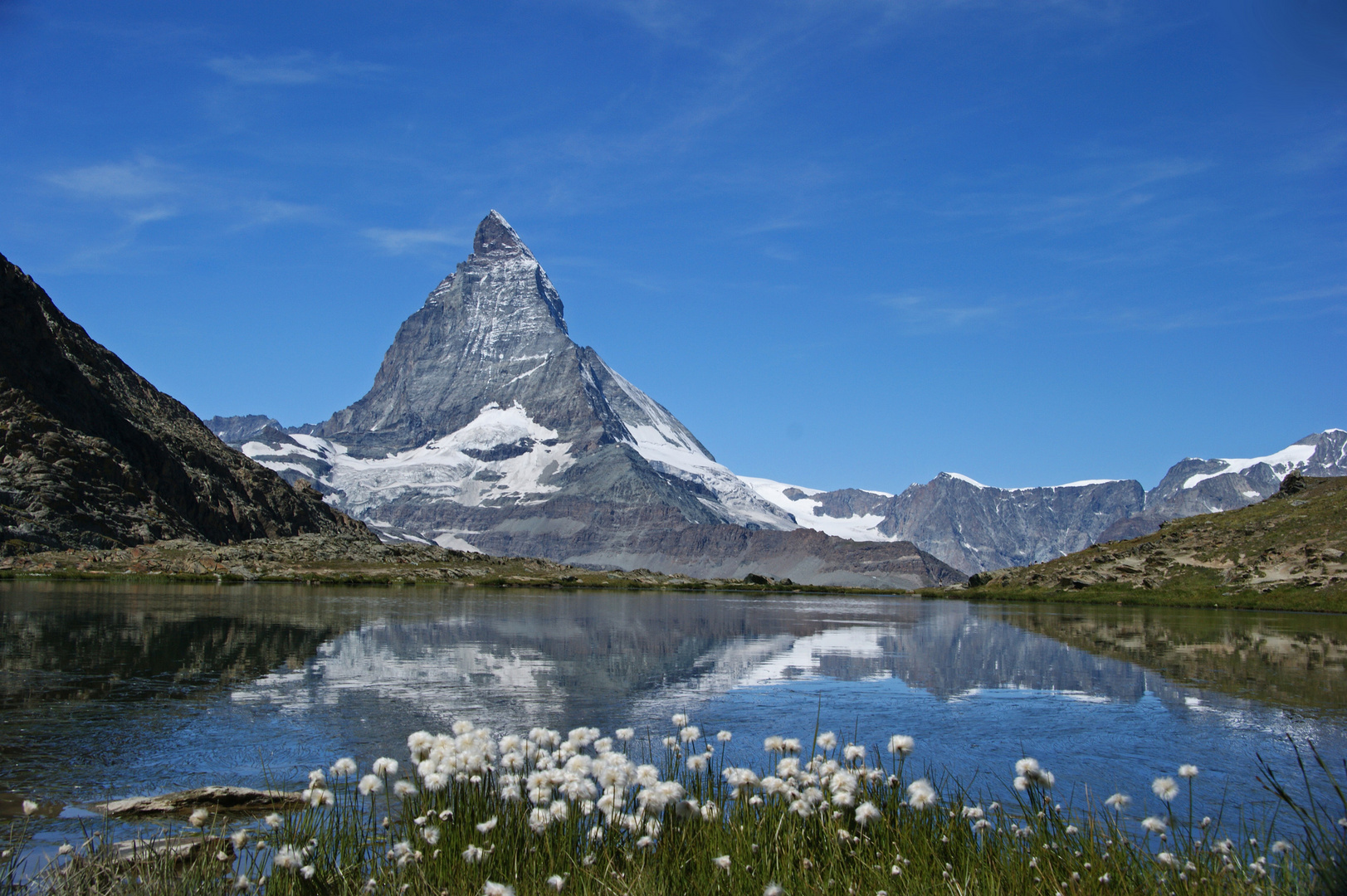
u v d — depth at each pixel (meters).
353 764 15.88
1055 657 59.47
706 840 14.75
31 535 152.62
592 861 13.79
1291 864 14.42
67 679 39.91
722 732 17.34
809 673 49.94
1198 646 67.06
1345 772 27.75
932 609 131.50
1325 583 131.75
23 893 14.52
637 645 61.97
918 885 13.68
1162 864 14.31
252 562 157.88
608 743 16.66
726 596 176.25
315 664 46.78
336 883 14.15
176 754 26.97
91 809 21.42
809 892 13.48
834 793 15.56
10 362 182.88
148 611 73.44
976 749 30.80
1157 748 31.11
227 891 14.34
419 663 48.38
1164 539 186.38
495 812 15.83
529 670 46.88
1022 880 14.07
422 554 196.38
